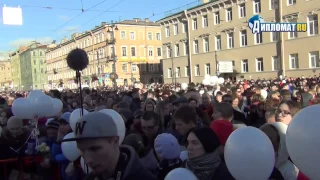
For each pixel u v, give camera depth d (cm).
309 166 211
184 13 4353
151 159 384
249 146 247
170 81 4753
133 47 6112
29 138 541
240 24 3591
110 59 5838
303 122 213
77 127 184
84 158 185
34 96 648
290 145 222
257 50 3434
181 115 386
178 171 268
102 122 183
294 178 310
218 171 272
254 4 3428
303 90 984
